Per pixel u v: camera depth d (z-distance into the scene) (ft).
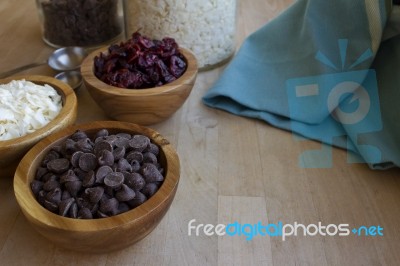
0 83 1.95
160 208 1.47
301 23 2.30
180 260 1.59
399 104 1.97
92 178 1.50
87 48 2.66
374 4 1.99
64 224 1.39
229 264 1.58
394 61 2.04
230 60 2.62
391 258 1.62
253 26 2.94
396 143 1.94
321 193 1.84
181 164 1.94
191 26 2.36
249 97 2.20
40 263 1.58
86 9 2.53
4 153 1.64
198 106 2.27
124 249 1.62
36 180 1.57
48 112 1.82
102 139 1.65
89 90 1.96
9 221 1.71
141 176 1.54
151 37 2.42
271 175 1.91
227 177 1.89
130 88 1.95
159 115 2.00
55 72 2.43
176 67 2.05
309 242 1.66
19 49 2.66
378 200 1.82
